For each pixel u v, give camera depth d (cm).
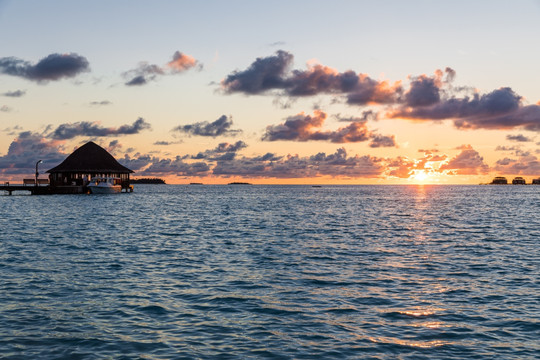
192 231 3509
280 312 1283
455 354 976
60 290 1521
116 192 11488
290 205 8025
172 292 1506
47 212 5628
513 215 5466
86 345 1019
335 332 1113
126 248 2541
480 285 1617
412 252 2416
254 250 2475
